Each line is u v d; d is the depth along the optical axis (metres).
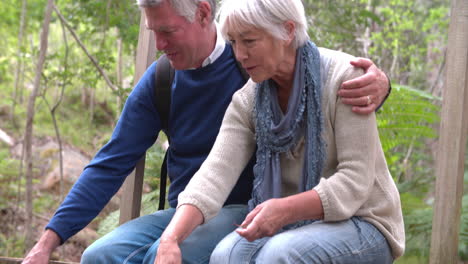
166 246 1.69
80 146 9.04
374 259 1.72
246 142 1.95
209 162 1.89
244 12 1.69
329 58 1.81
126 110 2.27
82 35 6.80
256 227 1.60
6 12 8.49
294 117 1.78
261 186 1.84
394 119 4.08
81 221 2.10
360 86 1.70
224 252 1.76
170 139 2.32
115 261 1.98
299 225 1.79
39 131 9.34
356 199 1.69
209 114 2.20
